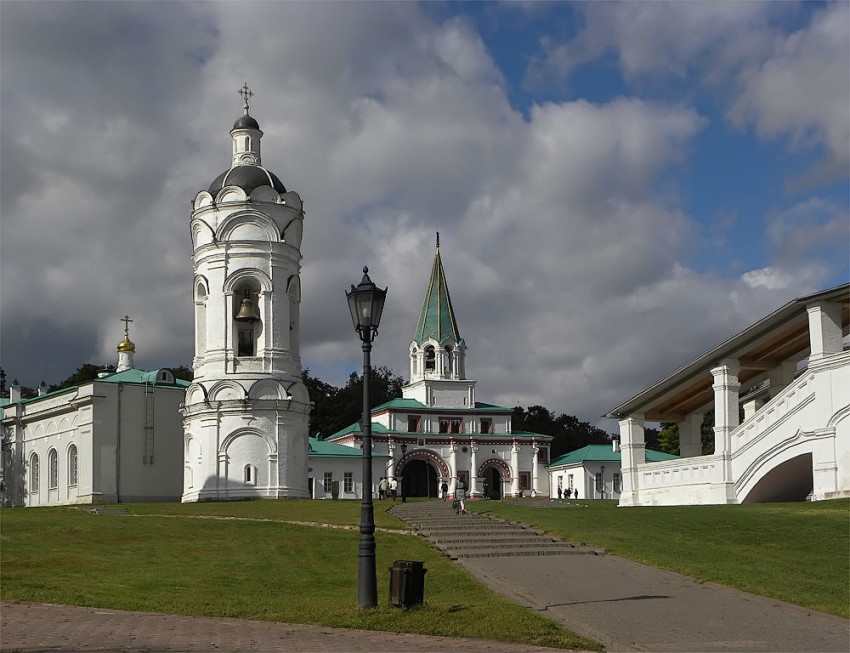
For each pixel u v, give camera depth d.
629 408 59.31
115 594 23.88
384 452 108.31
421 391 114.38
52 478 79.06
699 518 38.66
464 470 111.25
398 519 43.06
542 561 30.30
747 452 50.34
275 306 67.12
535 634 18.66
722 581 25.55
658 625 19.95
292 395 67.19
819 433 45.59
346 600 22.86
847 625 20.25
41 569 28.61
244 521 45.41
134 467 73.88
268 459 66.06
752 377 58.84
